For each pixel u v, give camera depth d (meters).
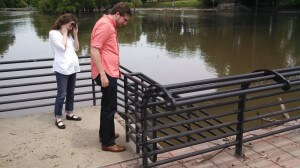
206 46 30.69
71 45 4.88
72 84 5.05
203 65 22.52
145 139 3.34
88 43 31.95
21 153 4.19
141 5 98.62
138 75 3.92
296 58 24.91
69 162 3.96
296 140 4.30
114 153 4.14
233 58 24.88
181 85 3.32
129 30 45.12
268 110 11.32
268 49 28.53
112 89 3.87
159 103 3.28
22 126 5.00
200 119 3.49
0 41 34.97
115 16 3.77
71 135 4.67
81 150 4.24
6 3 117.62
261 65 22.73
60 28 4.77
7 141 4.51
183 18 63.81
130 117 3.97
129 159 3.98
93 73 3.92
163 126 3.36
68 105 5.14
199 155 3.98
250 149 4.10
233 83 3.45
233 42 32.88
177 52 27.62
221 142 4.39
